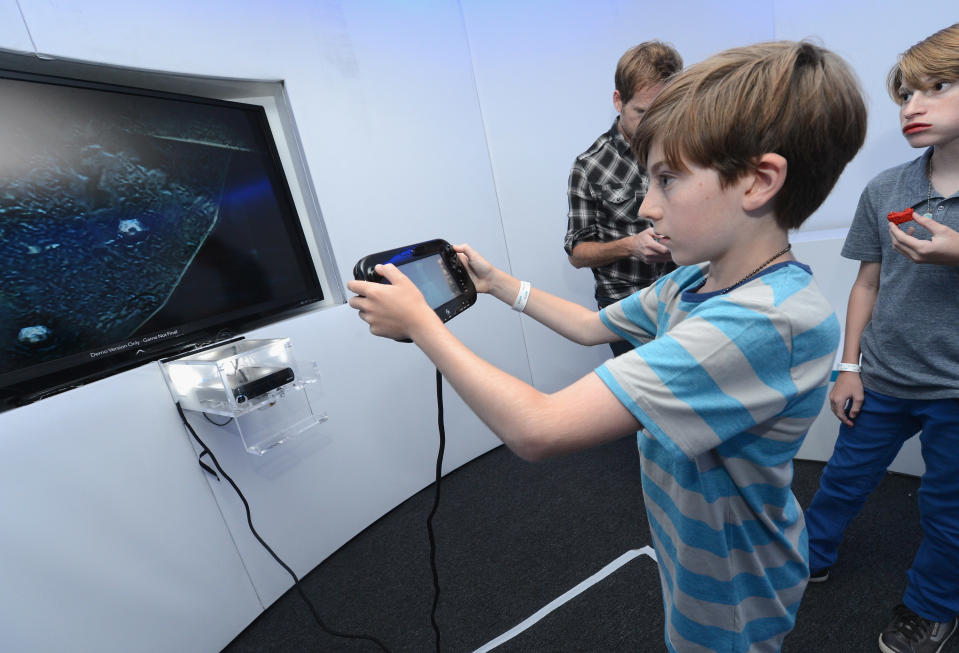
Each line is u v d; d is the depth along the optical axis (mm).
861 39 1815
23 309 1073
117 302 1228
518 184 2191
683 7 2064
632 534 1613
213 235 1430
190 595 1312
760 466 559
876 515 1529
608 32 2104
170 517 1275
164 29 1289
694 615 647
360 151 1745
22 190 1068
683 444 482
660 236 547
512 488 1975
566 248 1803
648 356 488
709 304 513
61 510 1077
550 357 2391
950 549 1036
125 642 1174
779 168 450
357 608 1486
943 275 999
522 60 2086
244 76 1450
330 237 1688
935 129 925
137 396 1224
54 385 1131
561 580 1475
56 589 1066
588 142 2242
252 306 1529
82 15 1149
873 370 1150
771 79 438
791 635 1203
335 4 1648
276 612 1515
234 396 1180
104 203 1201
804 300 485
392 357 1885
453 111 1994
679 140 471
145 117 1273
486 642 1312
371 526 1859
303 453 1622
